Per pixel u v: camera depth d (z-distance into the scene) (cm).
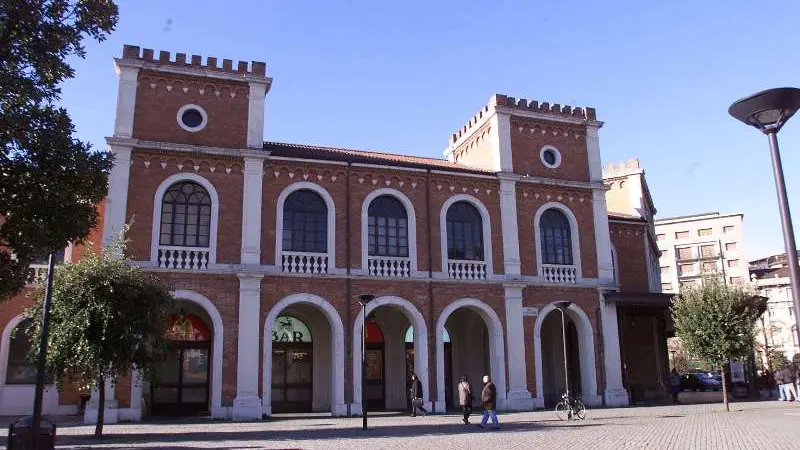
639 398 3612
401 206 3059
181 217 2684
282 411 3048
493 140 3350
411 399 2817
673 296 3231
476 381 3441
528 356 3112
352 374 2789
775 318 8794
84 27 1569
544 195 3338
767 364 6316
